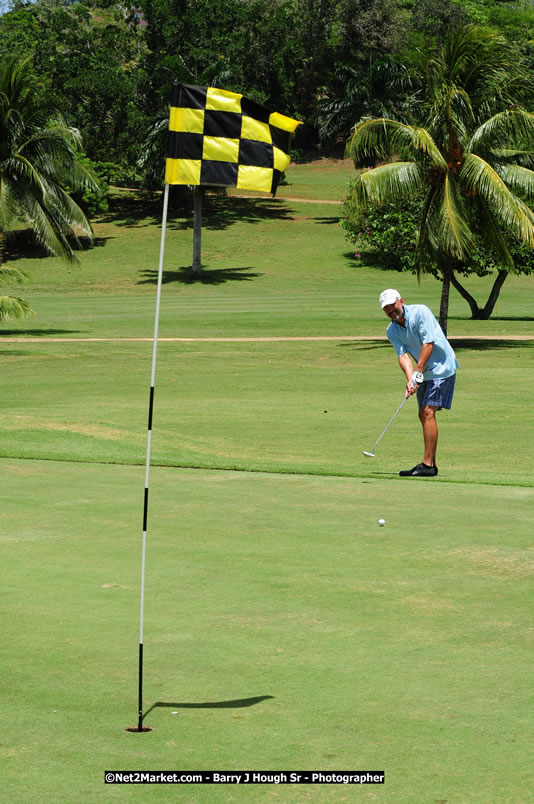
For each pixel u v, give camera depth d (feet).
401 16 492.13
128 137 359.66
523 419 74.23
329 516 35.88
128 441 60.54
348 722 17.53
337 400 87.97
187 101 22.65
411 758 15.94
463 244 131.13
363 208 139.54
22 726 17.44
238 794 14.69
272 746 16.49
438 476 46.16
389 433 66.90
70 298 250.57
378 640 22.21
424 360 44.06
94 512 36.83
